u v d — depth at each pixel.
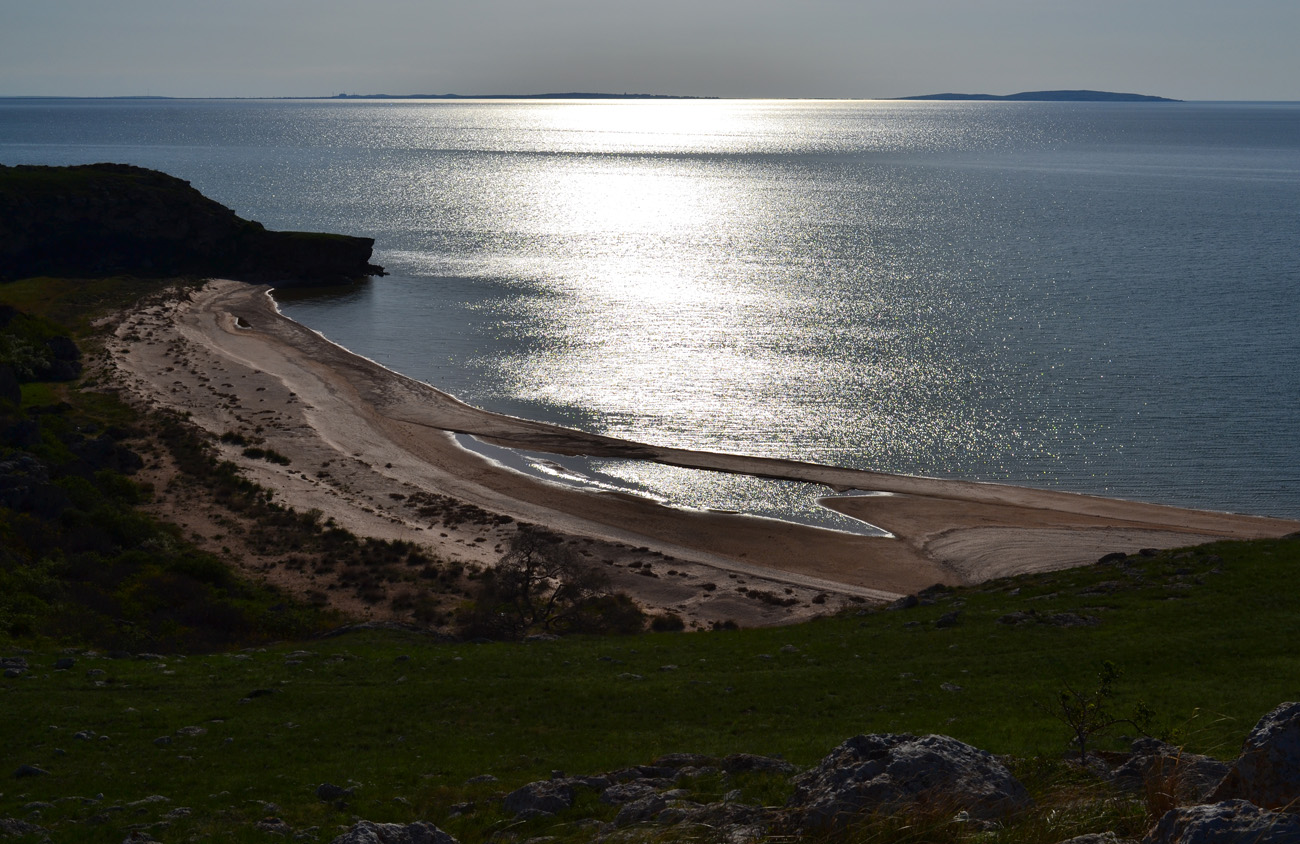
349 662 33.97
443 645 38.66
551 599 49.12
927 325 121.81
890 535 67.06
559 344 116.88
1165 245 178.38
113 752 24.09
